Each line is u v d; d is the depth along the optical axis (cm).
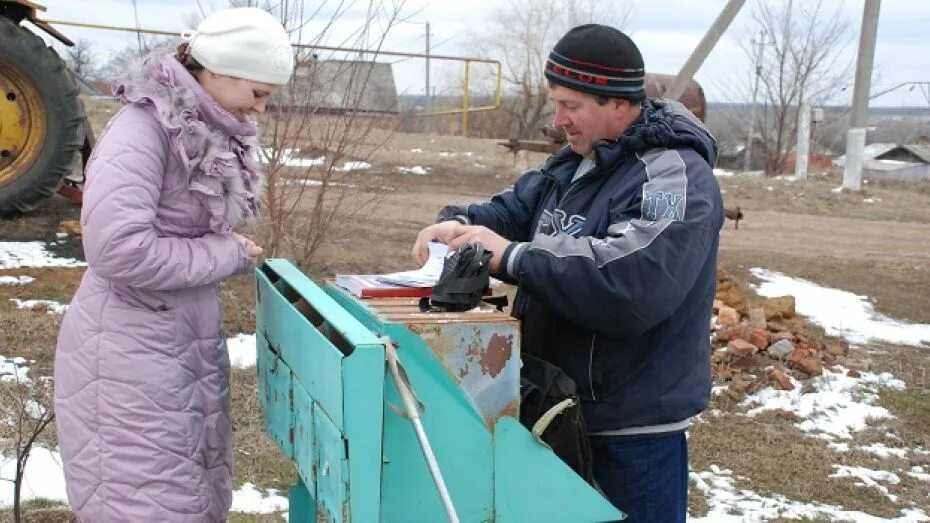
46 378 520
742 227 1273
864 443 584
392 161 1466
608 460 265
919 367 725
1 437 445
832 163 3089
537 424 230
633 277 237
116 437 252
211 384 268
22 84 793
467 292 238
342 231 878
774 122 2811
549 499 230
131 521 253
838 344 755
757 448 564
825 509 494
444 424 221
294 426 243
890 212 1527
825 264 1052
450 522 209
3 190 797
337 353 201
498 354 227
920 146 5134
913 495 518
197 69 255
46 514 391
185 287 252
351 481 201
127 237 238
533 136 2323
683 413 263
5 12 819
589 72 256
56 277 700
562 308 243
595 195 266
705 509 485
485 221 303
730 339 701
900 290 969
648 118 263
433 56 1434
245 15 249
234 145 261
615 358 259
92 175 242
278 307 257
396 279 271
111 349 252
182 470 258
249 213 266
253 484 444
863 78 1705
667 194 245
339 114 683
